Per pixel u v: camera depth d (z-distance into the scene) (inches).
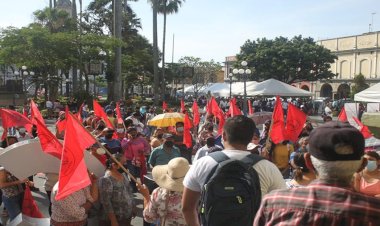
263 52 2268.7
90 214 229.5
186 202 128.2
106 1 1926.7
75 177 184.5
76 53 1469.0
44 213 334.6
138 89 3191.4
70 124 187.2
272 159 351.3
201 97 1974.7
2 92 1705.2
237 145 128.3
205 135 459.2
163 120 482.9
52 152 213.9
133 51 2105.1
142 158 392.8
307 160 87.5
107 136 371.6
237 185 117.1
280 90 1055.0
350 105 980.6
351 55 2957.7
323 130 80.4
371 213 74.8
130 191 236.4
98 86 2524.6
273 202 81.7
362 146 79.4
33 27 1455.5
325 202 77.0
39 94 2053.4
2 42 1414.9
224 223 116.2
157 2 1828.2
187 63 2778.1
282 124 348.2
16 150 218.4
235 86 1234.0
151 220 200.2
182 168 191.0
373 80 2773.1
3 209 315.3
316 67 2289.6
